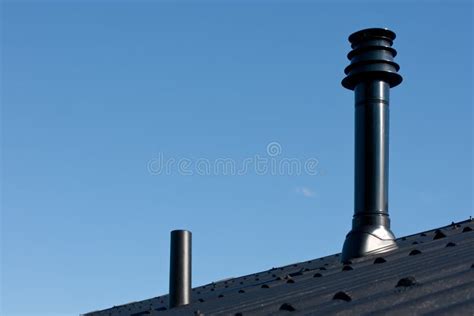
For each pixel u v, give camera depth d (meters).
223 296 10.36
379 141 10.14
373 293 6.29
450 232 11.02
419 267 7.36
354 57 10.59
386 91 10.35
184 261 11.02
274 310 6.59
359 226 10.02
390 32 10.47
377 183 10.04
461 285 5.56
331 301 6.23
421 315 4.81
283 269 15.83
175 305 10.84
